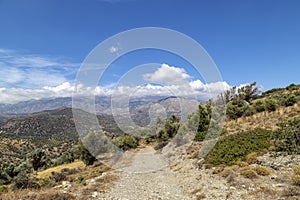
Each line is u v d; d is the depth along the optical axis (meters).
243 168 15.03
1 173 27.38
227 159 18.11
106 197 13.37
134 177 18.09
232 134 24.58
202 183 14.52
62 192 14.25
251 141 20.16
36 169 36.38
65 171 27.69
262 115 32.28
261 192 11.40
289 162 14.81
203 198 11.94
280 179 12.74
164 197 13.00
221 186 13.34
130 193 14.05
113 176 18.30
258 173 14.30
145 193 13.93
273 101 34.62
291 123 20.12
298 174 12.95
